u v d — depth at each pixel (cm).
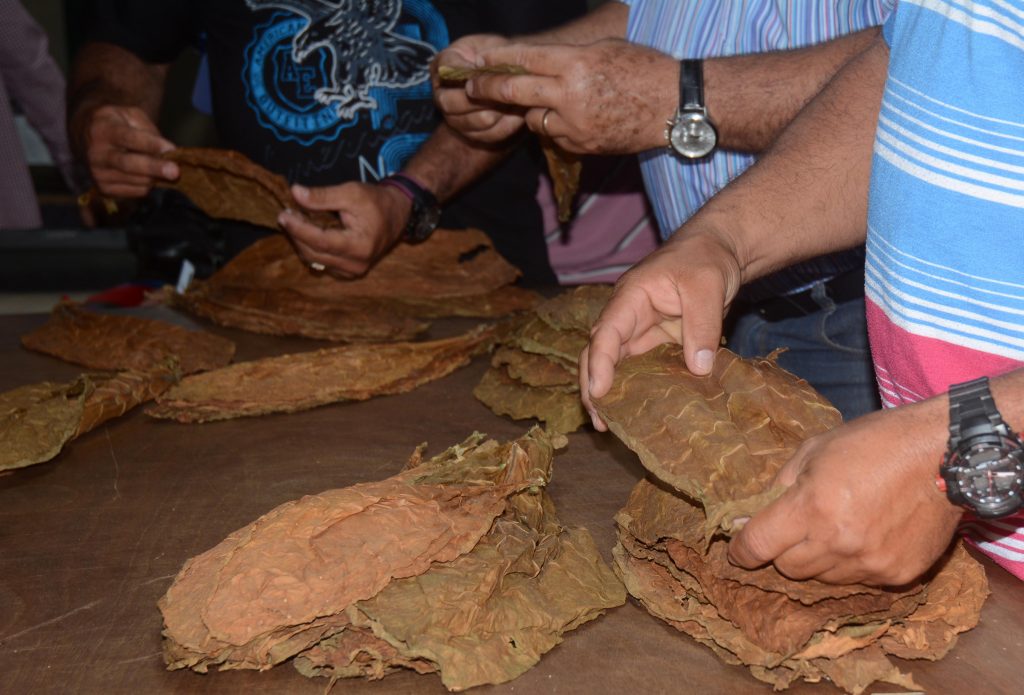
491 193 170
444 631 66
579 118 110
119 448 104
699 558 72
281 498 93
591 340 83
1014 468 60
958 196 77
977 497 60
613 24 149
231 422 111
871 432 63
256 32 163
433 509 74
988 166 76
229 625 64
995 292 77
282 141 164
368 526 71
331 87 162
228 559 69
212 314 143
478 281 151
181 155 137
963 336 79
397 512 73
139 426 110
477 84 115
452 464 81
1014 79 75
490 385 119
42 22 389
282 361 120
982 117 76
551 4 167
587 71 109
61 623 72
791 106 108
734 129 111
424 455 102
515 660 67
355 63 162
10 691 65
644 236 186
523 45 113
